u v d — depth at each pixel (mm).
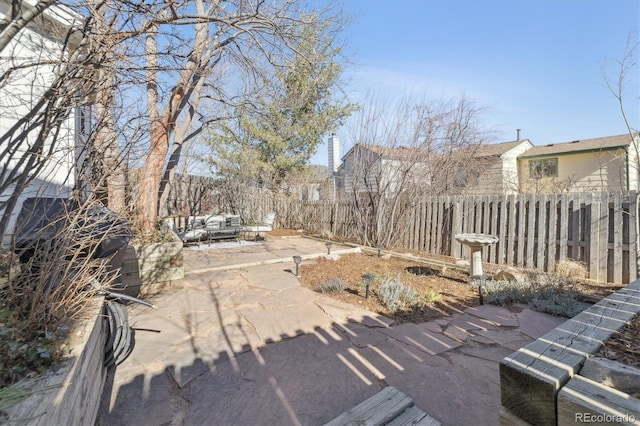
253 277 4973
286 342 2801
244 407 1944
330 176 12883
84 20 2061
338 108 12461
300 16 5469
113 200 4156
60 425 1109
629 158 11188
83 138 2529
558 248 5043
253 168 12758
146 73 2691
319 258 6516
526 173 15008
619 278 4348
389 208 7723
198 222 8805
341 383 2195
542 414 936
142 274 4227
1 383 1203
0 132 3105
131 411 1886
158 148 5027
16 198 1745
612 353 1078
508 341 2826
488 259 6047
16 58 1831
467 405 1955
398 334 2961
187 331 3010
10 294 1699
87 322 1728
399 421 1677
